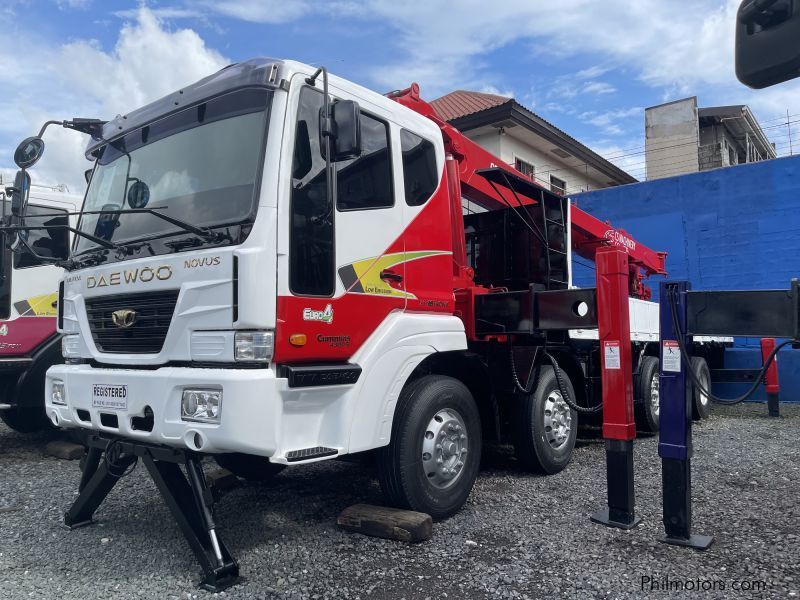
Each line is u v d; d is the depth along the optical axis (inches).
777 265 492.1
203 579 135.8
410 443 164.4
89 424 157.6
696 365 365.1
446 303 189.5
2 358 266.2
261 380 130.0
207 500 136.8
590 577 134.4
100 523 175.9
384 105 175.8
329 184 145.6
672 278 531.8
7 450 284.7
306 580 135.9
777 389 384.2
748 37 79.5
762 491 200.5
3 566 145.5
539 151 760.3
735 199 510.6
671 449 155.3
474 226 274.2
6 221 265.3
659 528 165.6
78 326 168.2
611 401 169.3
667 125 823.1
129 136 176.7
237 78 149.4
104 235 171.0
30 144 175.3
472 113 671.8
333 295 148.6
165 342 141.4
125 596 129.0
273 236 135.9
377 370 157.4
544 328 201.3
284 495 201.2
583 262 504.7
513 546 153.8
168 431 135.4
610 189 565.3
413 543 156.6
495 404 215.3
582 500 192.1
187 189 152.9
